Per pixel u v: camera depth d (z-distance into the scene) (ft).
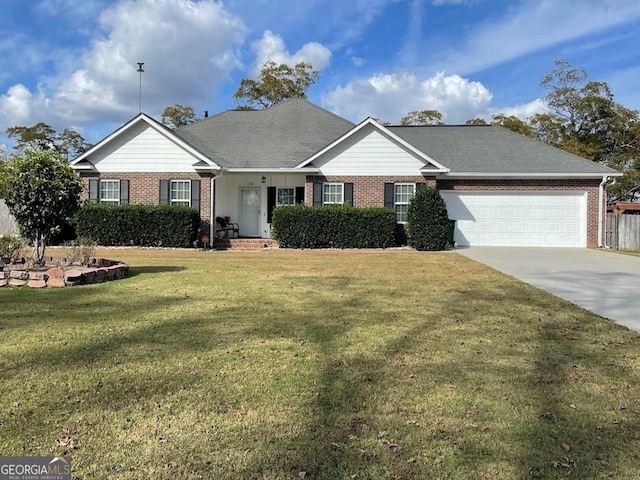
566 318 19.98
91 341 15.57
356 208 58.80
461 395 11.61
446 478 8.11
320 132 71.15
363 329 17.66
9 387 11.64
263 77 122.72
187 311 20.31
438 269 36.78
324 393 11.60
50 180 28.84
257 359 14.03
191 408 10.66
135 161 61.67
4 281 26.30
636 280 31.48
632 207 79.87
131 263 40.09
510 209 63.16
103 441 9.14
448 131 76.07
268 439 9.34
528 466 8.50
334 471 8.27
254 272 34.09
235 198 67.67
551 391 11.96
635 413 10.74
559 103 110.73
